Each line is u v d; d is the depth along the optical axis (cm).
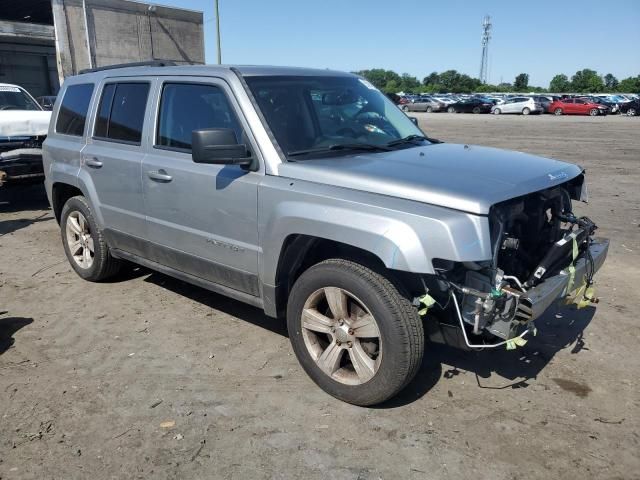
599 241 412
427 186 315
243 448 311
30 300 521
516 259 362
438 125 2958
